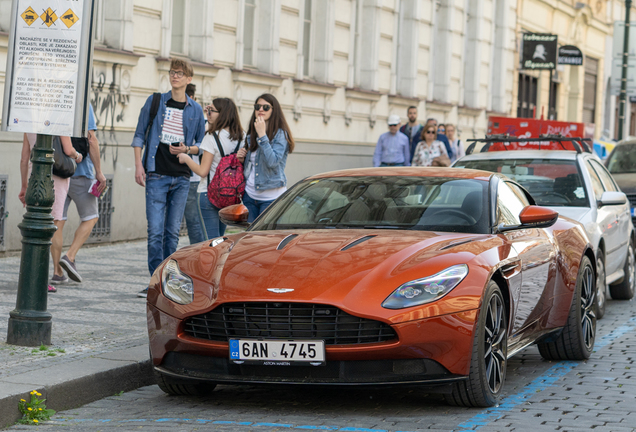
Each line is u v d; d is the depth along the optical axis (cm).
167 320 574
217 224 991
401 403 595
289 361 540
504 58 3219
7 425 537
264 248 598
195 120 960
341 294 539
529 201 788
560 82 3900
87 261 1211
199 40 1603
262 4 1834
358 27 2264
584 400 610
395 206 667
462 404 576
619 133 3083
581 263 755
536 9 3541
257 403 597
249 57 1822
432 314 538
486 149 1168
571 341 748
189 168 968
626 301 1138
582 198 1000
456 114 2880
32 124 680
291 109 1933
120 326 778
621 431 527
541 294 684
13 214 1216
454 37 2830
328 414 565
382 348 533
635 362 755
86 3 680
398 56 2503
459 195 673
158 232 955
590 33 4297
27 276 686
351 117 2202
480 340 560
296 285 547
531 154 1068
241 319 551
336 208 677
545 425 539
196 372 568
